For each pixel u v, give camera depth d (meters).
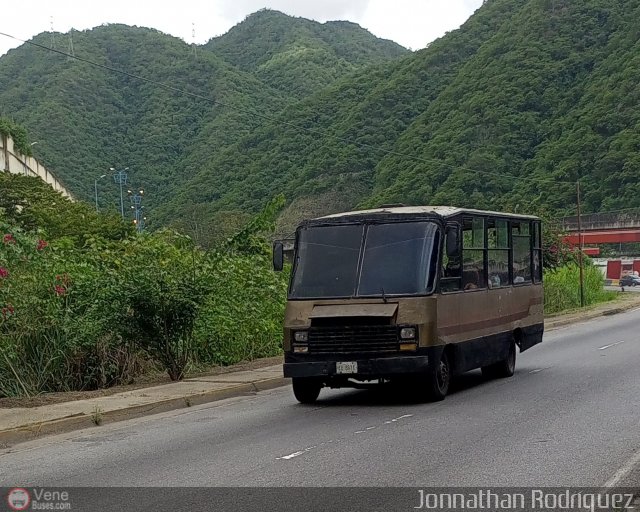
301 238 14.27
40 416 12.35
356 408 13.26
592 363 18.27
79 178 77.19
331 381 13.95
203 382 16.12
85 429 12.13
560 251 42.06
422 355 13.01
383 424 11.55
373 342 13.06
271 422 12.09
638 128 60.88
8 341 14.73
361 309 13.19
